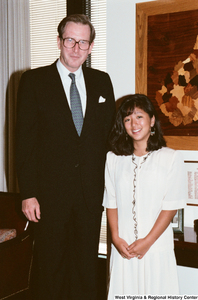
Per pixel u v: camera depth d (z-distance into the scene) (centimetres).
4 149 357
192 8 212
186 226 231
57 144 189
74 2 304
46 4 344
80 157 191
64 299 224
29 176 189
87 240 199
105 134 204
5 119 357
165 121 228
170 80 223
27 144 188
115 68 241
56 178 190
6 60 353
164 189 174
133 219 176
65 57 188
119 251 178
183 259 201
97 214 199
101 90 203
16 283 229
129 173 179
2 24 351
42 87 190
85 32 184
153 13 223
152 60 227
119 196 181
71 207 193
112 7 237
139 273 174
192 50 215
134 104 176
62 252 198
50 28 344
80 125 193
